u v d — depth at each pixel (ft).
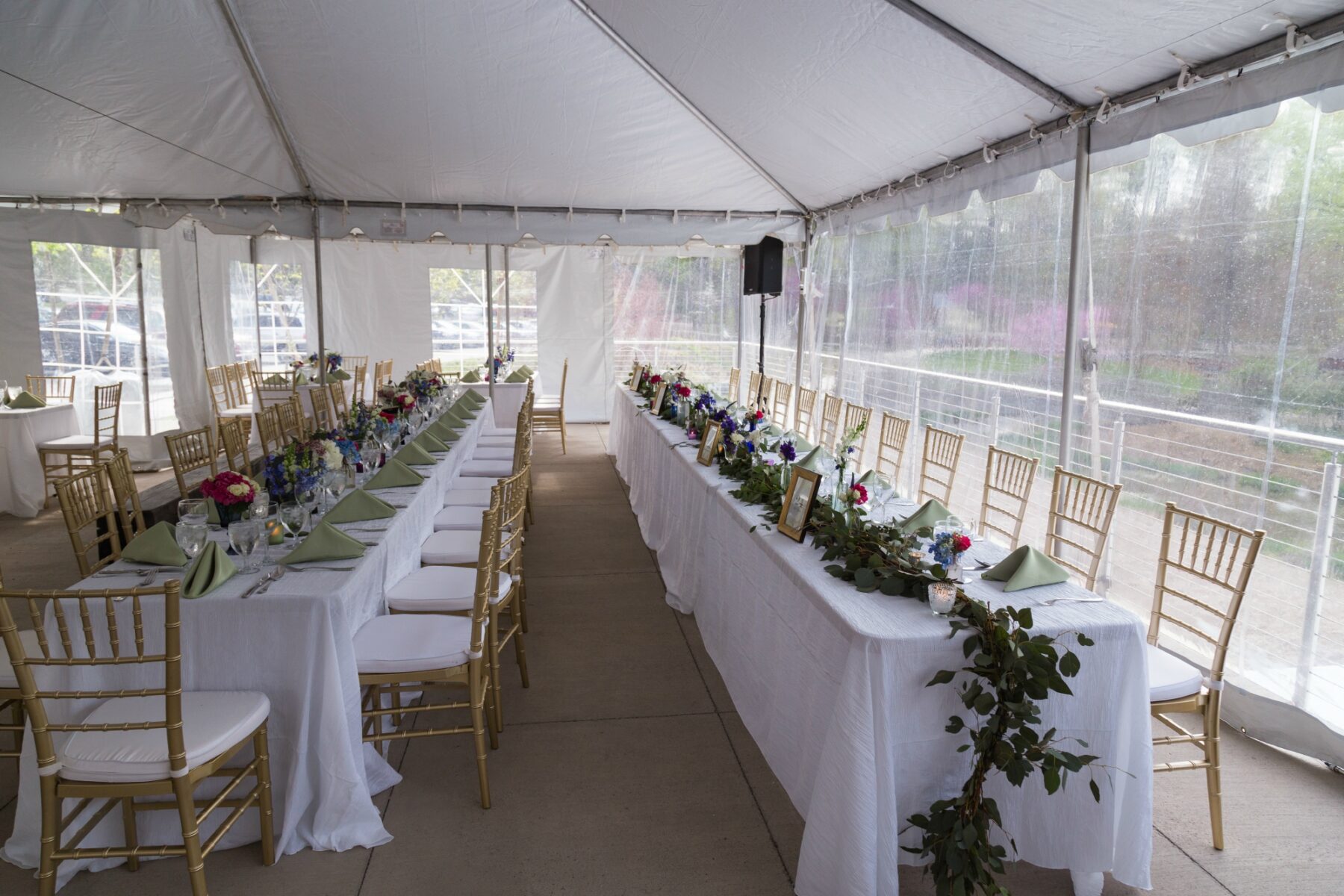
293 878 7.64
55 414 21.50
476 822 8.45
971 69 12.19
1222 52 9.42
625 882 7.57
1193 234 11.14
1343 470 9.26
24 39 14.70
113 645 6.43
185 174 21.11
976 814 6.70
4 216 23.13
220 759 7.08
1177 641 11.46
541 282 34.53
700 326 35.22
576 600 14.93
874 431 21.44
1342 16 8.09
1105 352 12.84
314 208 22.76
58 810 6.91
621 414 26.07
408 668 8.58
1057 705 7.18
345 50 16.37
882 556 8.28
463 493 16.22
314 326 33.76
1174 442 11.66
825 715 7.65
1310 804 8.78
